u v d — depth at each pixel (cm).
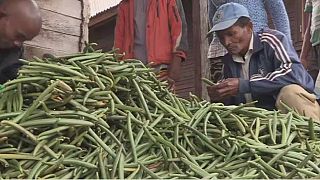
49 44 308
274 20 319
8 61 204
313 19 341
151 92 148
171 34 335
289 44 269
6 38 193
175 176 117
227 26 267
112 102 136
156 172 121
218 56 305
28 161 116
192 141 137
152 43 332
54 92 128
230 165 126
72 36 321
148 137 131
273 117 149
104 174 114
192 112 153
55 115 124
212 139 134
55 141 120
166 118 143
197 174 118
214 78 311
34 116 124
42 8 303
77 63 140
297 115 159
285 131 144
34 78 132
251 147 130
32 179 109
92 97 134
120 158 118
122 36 352
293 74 256
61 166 115
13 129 120
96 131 130
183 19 340
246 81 255
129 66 147
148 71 154
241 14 267
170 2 334
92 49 151
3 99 132
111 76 142
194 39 544
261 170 119
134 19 342
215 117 146
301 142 144
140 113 142
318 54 346
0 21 193
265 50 270
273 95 260
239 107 150
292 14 612
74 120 123
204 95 483
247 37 270
